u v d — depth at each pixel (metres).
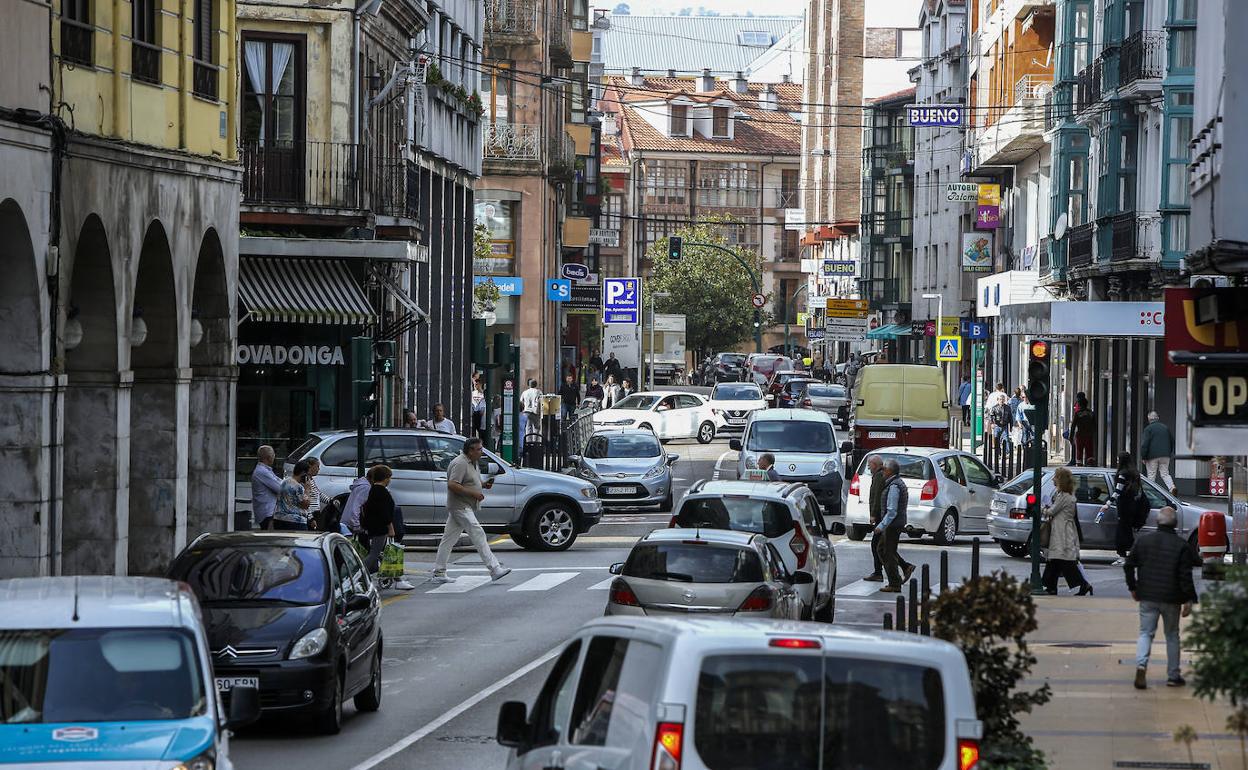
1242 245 43.75
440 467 80.94
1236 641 24.42
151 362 66.94
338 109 98.38
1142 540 45.00
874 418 114.31
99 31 59.69
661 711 18.95
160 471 67.06
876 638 19.77
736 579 44.09
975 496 88.62
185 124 67.69
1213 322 41.19
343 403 100.00
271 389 99.75
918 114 135.62
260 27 97.69
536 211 179.12
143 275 66.00
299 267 97.62
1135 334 104.06
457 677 47.75
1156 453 101.00
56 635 26.52
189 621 27.27
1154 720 40.22
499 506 82.56
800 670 19.22
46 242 54.38
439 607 63.12
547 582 70.50
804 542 55.44
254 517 63.22
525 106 179.38
